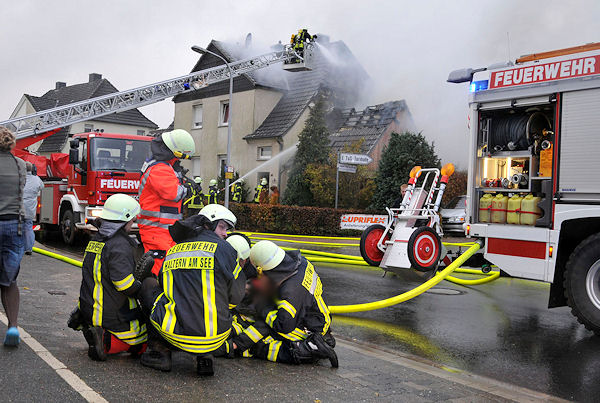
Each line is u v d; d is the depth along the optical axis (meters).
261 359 4.27
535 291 8.31
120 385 3.41
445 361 4.73
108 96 18.12
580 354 4.99
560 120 5.93
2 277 3.97
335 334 5.51
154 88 19.56
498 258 6.38
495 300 7.54
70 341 4.34
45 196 12.66
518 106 6.33
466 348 5.14
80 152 11.18
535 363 4.70
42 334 4.45
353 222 14.64
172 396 3.29
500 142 6.62
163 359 3.75
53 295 6.17
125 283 3.72
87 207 10.97
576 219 5.81
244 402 3.29
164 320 3.58
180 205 5.09
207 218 3.80
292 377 3.85
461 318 6.40
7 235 3.97
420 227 7.29
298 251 4.41
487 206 6.60
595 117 5.67
